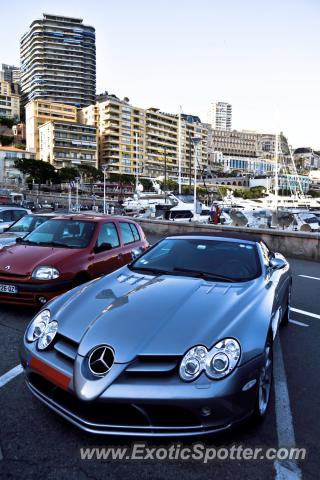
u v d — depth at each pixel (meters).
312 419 3.04
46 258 5.46
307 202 51.75
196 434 2.42
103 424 2.46
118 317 2.85
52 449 2.56
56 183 117.19
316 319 5.81
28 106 148.25
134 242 7.28
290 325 5.48
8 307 5.68
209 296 3.23
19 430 2.75
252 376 2.59
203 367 2.45
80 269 5.56
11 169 123.00
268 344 3.04
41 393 2.76
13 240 7.50
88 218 6.79
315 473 2.44
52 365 2.67
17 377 3.55
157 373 2.44
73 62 173.62
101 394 2.37
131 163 141.50
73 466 2.42
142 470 2.40
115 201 88.88
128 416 2.44
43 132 136.88
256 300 3.27
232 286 3.53
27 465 2.41
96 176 122.62
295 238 13.03
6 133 161.75
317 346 4.66
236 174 143.75
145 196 44.00
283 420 3.01
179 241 4.61
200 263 4.09
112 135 137.50
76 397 2.42
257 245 4.45
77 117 154.12
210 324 2.74
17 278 5.17
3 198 65.75
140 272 4.00
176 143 160.12
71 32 173.75
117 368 2.43
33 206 54.88
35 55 171.00
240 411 2.51
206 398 2.37
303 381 3.72
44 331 2.94
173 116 159.38
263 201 52.94
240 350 2.58
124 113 140.00
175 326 2.71
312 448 2.67
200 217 24.48
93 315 2.95
